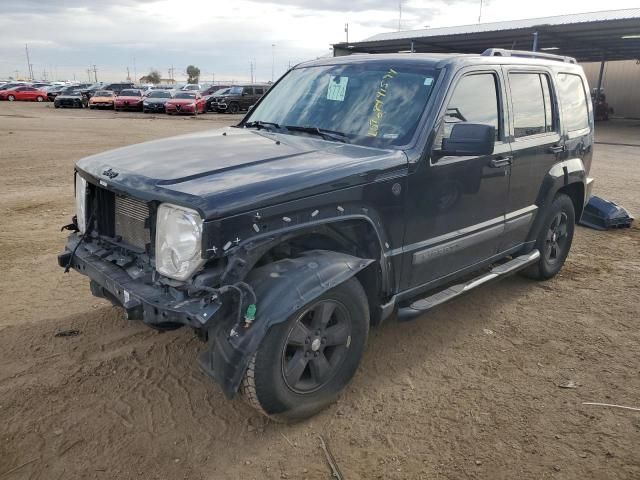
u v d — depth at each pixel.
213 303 2.69
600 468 2.88
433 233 3.81
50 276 5.32
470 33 24.72
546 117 4.95
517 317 4.70
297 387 3.09
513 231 4.70
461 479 2.79
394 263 3.56
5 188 9.47
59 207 8.15
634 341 4.30
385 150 3.54
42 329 4.22
